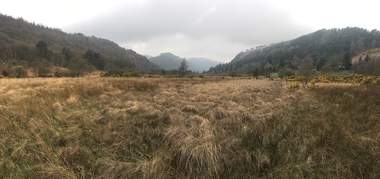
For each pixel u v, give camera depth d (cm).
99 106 922
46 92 1106
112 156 512
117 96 1207
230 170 486
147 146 564
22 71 6800
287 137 586
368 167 466
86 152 517
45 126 623
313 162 482
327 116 756
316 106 916
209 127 605
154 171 451
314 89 1606
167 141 564
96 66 12575
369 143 543
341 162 482
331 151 523
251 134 613
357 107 897
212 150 492
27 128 607
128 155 528
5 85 1480
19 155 482
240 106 894
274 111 789
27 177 430
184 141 518
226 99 1128
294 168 471
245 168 495
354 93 1259
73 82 1866
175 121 681
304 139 563
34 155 489
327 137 575
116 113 775
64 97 1017
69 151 506
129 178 447
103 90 1367
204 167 473
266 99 1143
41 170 446
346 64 9225
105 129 636
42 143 521
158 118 720
